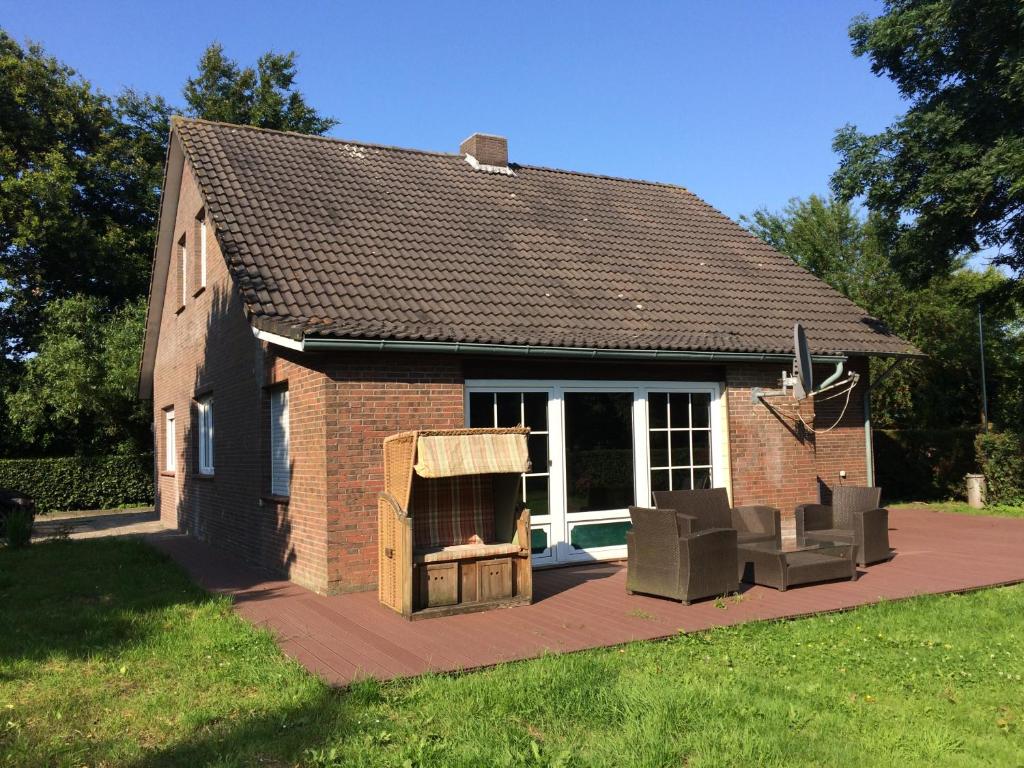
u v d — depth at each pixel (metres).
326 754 4.42
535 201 14.31
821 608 7.75
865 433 13.49
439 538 8.27
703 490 9.82
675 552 8.08
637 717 4.88
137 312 24.94
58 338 24.41
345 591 8.79
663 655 6.26
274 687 5.57
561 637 6.77
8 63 26.70
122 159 29.92
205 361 14.03
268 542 10.74
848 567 9.09
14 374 26.80
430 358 9.45
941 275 17.80
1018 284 17.84
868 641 6.61
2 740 4.76
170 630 7.24
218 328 13.20
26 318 27.64
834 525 10.82
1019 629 6.99
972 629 6.98
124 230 28.92
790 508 11.87
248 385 11.58
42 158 27.52
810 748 4.42
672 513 8.13
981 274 27.91
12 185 25.44
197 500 15.03
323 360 8.85
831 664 6.01
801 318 12.91
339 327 8.69
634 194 16.00
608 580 9.39
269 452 11.05
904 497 20.09
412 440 7.59
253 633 6.98
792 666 5.95
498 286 10.99
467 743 4.55
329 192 12.34
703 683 5.45
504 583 8.03
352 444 8.91
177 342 16.61
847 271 28.41
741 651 6.35
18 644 6.80
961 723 4.85
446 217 12.70
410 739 4.62
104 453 26.86
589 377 10.76
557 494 10.46
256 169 12.38
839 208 29.27
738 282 13.52
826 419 13.10
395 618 7.56
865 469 13.41
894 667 5.91
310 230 11.05
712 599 8.20
